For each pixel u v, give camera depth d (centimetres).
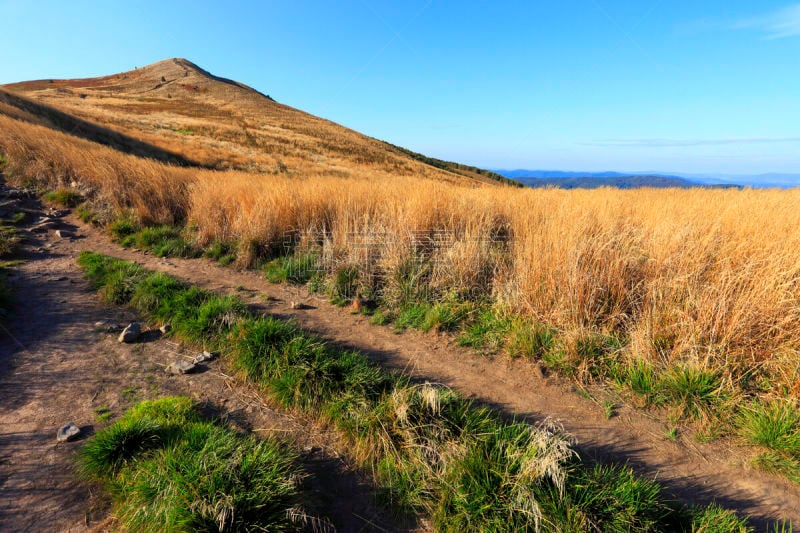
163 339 408
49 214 893
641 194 1280
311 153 4556
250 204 811
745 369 308
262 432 273
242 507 192
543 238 478
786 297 333
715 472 241
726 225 548
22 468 223
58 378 321
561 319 391
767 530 202
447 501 216
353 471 246
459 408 278
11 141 1220
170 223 891
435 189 816
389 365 365
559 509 199
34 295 489
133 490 204
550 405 307
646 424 284
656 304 379
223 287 573
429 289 511
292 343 347
